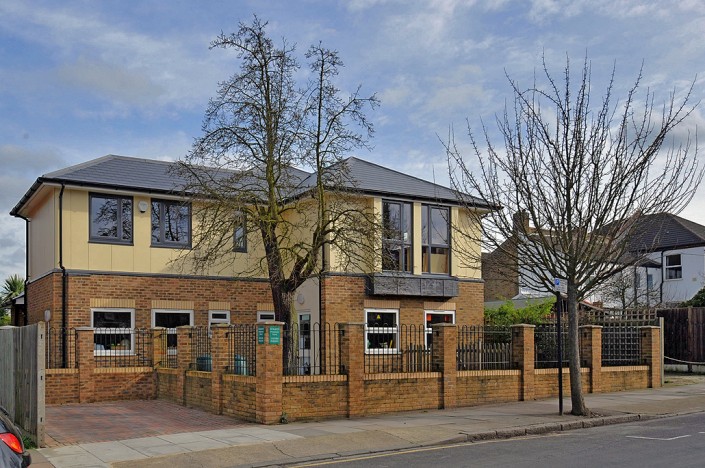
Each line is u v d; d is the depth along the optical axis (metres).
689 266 38.59
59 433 13.15
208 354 17.12
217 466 10.29
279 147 16.83
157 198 21.81
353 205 21.25
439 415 15.05
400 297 22.08
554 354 19.06
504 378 17.42
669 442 11.79
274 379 13.95
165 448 11.45
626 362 20.47
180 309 21.75
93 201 20.92
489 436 12.72
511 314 25.50
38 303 22.02
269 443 11.73
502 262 16.94
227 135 16.80
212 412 15.84
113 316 20.75
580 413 14.87
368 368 18.58
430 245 22.92
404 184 23.23
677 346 25.95
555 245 15.98
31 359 11.99
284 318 16.75
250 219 17.20
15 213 24.03
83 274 20.31
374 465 10.20
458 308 23.22
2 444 6.71
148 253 21.48
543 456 10.69
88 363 18.58
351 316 21.11
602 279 15.04
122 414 15.95
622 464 9.87
